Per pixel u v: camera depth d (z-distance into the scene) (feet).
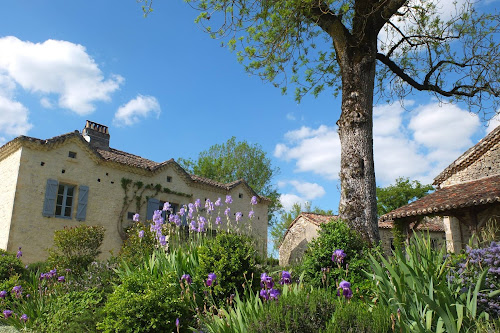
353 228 27.32
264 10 31.71
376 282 16.31
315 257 21.76
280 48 35.27
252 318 13.03
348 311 11.93
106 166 59.93
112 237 58.29
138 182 62.90
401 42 41.55
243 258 21.49
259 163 127.44
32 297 27.61
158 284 19.08
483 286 13.99
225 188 75.46
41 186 52.11
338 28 32.17
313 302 12.53
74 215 55.11
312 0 30.04
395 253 16.58
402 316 12.46
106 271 29.37
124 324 17.42
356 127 29.89
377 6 30.63
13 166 51.96
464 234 51.06
